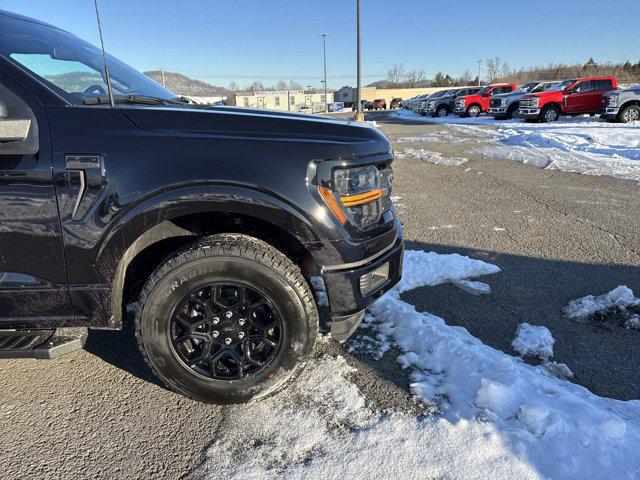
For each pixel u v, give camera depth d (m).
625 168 8.05
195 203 1.96
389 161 2.32
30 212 1.96
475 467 1.82
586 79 19.12
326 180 2.02
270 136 2.04
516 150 10.78
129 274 2.36
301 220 2.00
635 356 2.61
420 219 5.46
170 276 2.01
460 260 3.95
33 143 1.90
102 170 1.94
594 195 6.36
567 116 21.34
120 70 2.92
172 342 2.09
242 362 2.12
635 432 1.95
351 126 2.21
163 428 2.10
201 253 1.99
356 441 1.98
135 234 1.99
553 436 1.93
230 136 2.01
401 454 1.90
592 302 3.19
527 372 2.38
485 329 2.92
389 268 2.35
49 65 2.29
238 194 1.95
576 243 4.45
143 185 1.94
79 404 2.27
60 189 1.95
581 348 2.70
